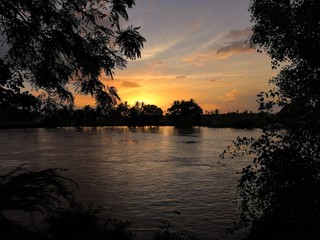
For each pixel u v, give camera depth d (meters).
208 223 15.62
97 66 4.33
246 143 6.41
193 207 18.75
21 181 3.23
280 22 5.88
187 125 169.62
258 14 6.39
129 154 46.72
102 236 9.78
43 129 134.25
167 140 73.94
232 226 15.02
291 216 5.55
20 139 76.56
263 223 6.17
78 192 22.33
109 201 20.02
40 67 4.47
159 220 16.12
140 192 22.64
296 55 5.92
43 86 4.56
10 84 3.74
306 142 5.79
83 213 10.63
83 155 45.28
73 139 77.50
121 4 4.32
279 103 6.00
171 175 29.81
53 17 4.18
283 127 5.78
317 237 5.36
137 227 14.88
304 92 5.84
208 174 30.05
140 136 90.12
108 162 38.56
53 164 36.50
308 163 5.57
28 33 4.10
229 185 24.98
